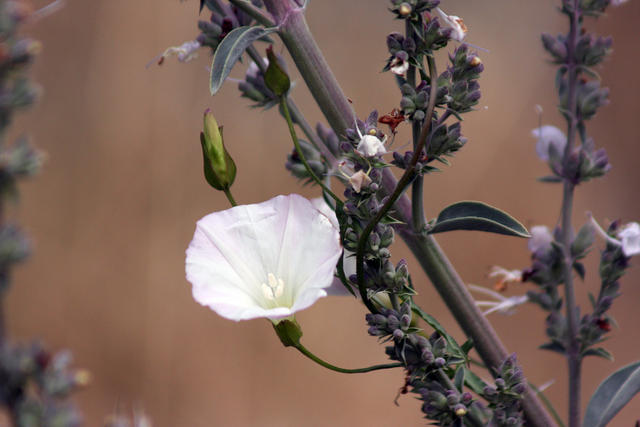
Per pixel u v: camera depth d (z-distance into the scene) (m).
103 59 1.99
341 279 0.75
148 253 1.89
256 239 0.75
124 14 1.99
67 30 1.99
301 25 0.77
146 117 1.96
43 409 0.69
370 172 0.75
